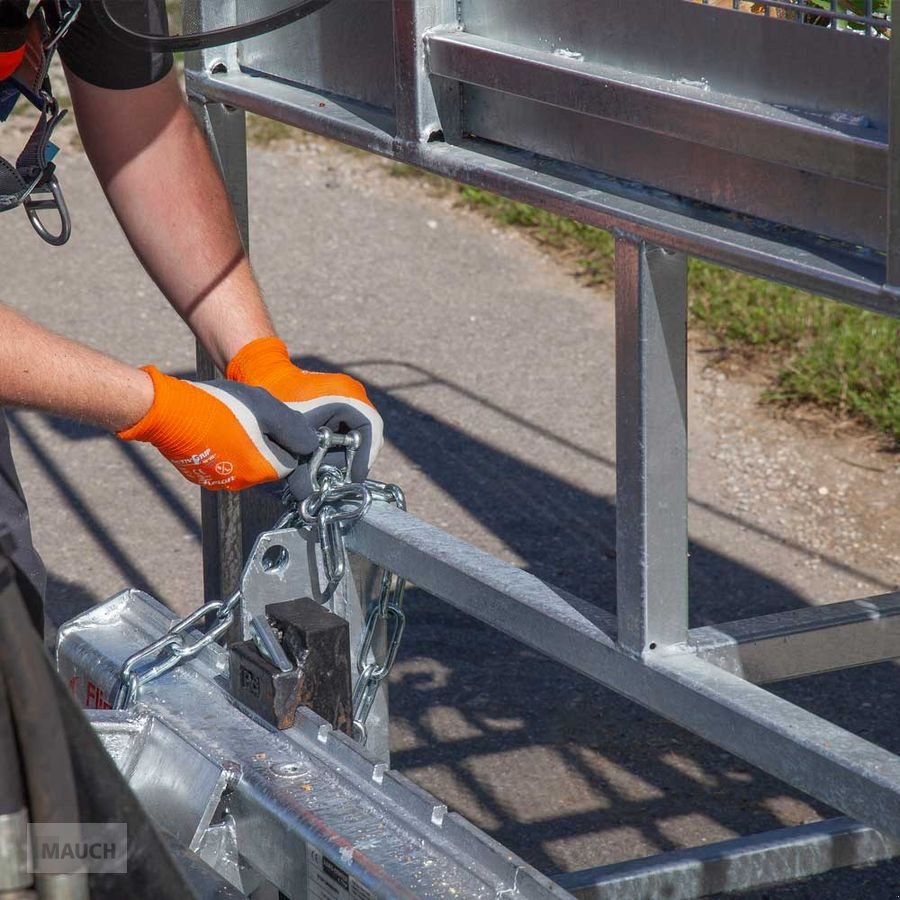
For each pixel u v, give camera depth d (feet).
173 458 5.53
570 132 4.90
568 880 7.68
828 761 4.02
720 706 4.39
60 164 23.68
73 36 6.27
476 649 11.35
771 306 17.61
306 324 18.25
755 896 8.19
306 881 4.38
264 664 4.93
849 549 12.94
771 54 4.14
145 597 5.86
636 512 4.60
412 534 5.46
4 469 6.27
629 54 4.60
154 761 4.96
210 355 6.70
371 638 5.85
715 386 16.22
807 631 5.11
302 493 5.56
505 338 17.90
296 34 6.23
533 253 20.61
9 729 3.20
